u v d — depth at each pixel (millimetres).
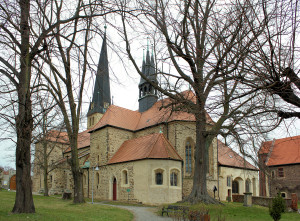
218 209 18656
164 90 16438
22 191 13367
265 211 19047
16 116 12297
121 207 22688
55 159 47656
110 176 32656
